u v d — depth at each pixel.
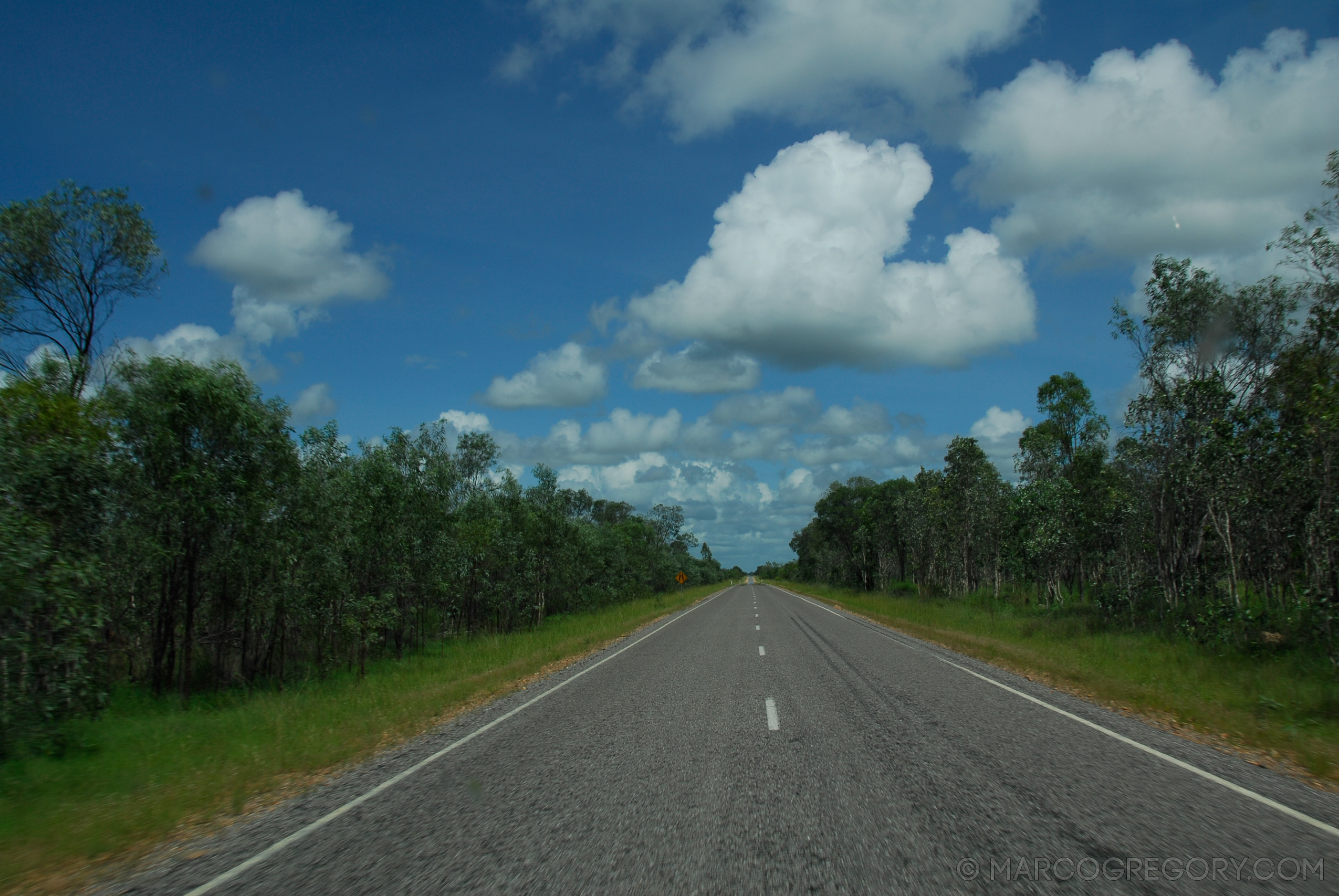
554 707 10.77
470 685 13.14
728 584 122.75
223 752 8.66
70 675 11.12
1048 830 5.08
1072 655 15.18
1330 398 13.45
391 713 10.64
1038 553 26.34
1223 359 17.69
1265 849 4.71
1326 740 7.75
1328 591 13.52
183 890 4.61
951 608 31.62
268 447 15.86
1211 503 17.00
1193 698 10.19
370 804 6.28
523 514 31.62
